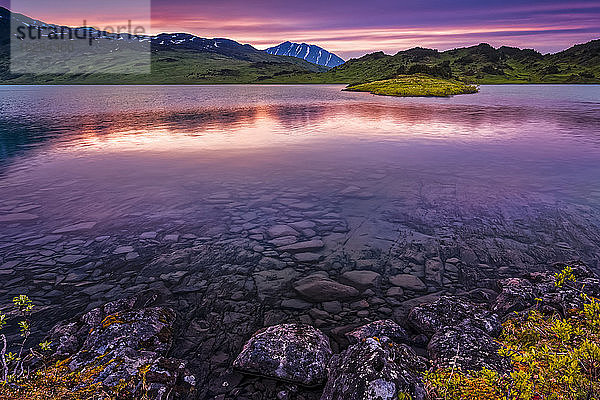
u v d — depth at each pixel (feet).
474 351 17.01
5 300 23.52
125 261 28.81
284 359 17.17
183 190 46.26
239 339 20.34
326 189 46.91
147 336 19.04
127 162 60.80
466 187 47.06
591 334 16.56
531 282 24.40
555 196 42.98
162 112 152.66
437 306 21.48
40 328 20.89
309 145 76.18
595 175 51.42
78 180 50.29
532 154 65.92
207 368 17.99
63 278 26.27
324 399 15.12
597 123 108.78
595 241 31.53
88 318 20.90
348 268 28.12
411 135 88.43
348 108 164.76
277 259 29.50
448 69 526.57
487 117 126.00
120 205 40.81
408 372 15.35
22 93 390.01
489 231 34.09
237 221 36.86
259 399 15.99
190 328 21.24
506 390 13.82
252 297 24.44
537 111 146.51
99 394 14.53
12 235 32.89
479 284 25.77
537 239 32.24
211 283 26.05
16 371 16.21
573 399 12.23
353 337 19.86
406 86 315.78
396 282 26.14
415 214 38.45
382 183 49.19
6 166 58.03
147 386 15.37
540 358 15.07
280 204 41.57
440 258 29.43
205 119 124.57
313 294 24.67
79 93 381.19
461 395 14.08
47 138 85.61
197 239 32.86
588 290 21.72
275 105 186.29
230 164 59.62
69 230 34.19
